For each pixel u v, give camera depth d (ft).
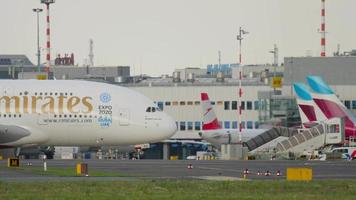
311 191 522.06
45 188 522.47
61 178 615.98
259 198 474.90
